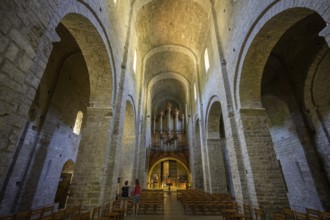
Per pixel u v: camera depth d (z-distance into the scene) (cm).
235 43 777
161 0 1271
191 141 1942
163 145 2392
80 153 664
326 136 788
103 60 711
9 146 237
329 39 330
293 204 973
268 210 578
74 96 1180
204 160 1326
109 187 701
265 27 572
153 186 2350
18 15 250
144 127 1781
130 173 1223
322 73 816
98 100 738
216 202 747
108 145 692
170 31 1574
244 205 643
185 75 2097
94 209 548
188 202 775
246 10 670
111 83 745
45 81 909
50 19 328
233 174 754
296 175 948
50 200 998
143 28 1433
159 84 2405
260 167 634
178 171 2452
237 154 727
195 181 1631
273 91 1069
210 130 1277
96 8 585
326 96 806
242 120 698
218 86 983
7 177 707
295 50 888
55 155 1041
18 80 252
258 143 666
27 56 269
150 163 2200
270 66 1027
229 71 850
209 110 1230
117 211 611
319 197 805
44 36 310
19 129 255
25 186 793
